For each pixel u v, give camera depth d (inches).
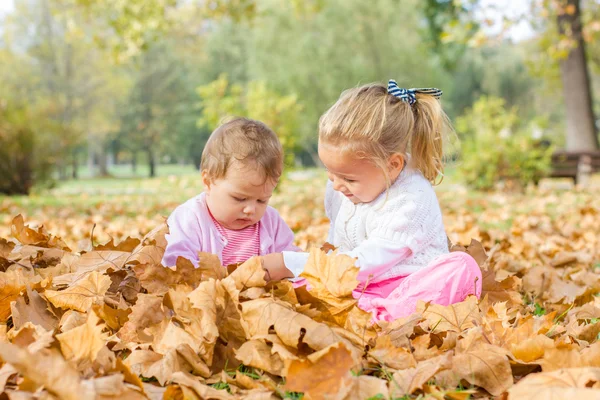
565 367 67.4
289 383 60.3
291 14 1189.7
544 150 493.0
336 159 92.9
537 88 1952.5
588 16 637.3
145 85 1903.3
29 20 1560.0
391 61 1170.0
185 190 626.2
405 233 92.4
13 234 107.3
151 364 66.7
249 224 96.9
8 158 554.9
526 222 241.1
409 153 98.2
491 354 67.8
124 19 557.0
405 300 89.0
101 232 215.0
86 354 62.9
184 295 75.2
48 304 82.2
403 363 68.5
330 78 1160.8
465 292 89.4
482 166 469.4
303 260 90.0
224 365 69.8
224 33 1850.4
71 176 1785.2
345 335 71.4
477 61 2020.2
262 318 70.5
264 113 510.9
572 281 127.3
